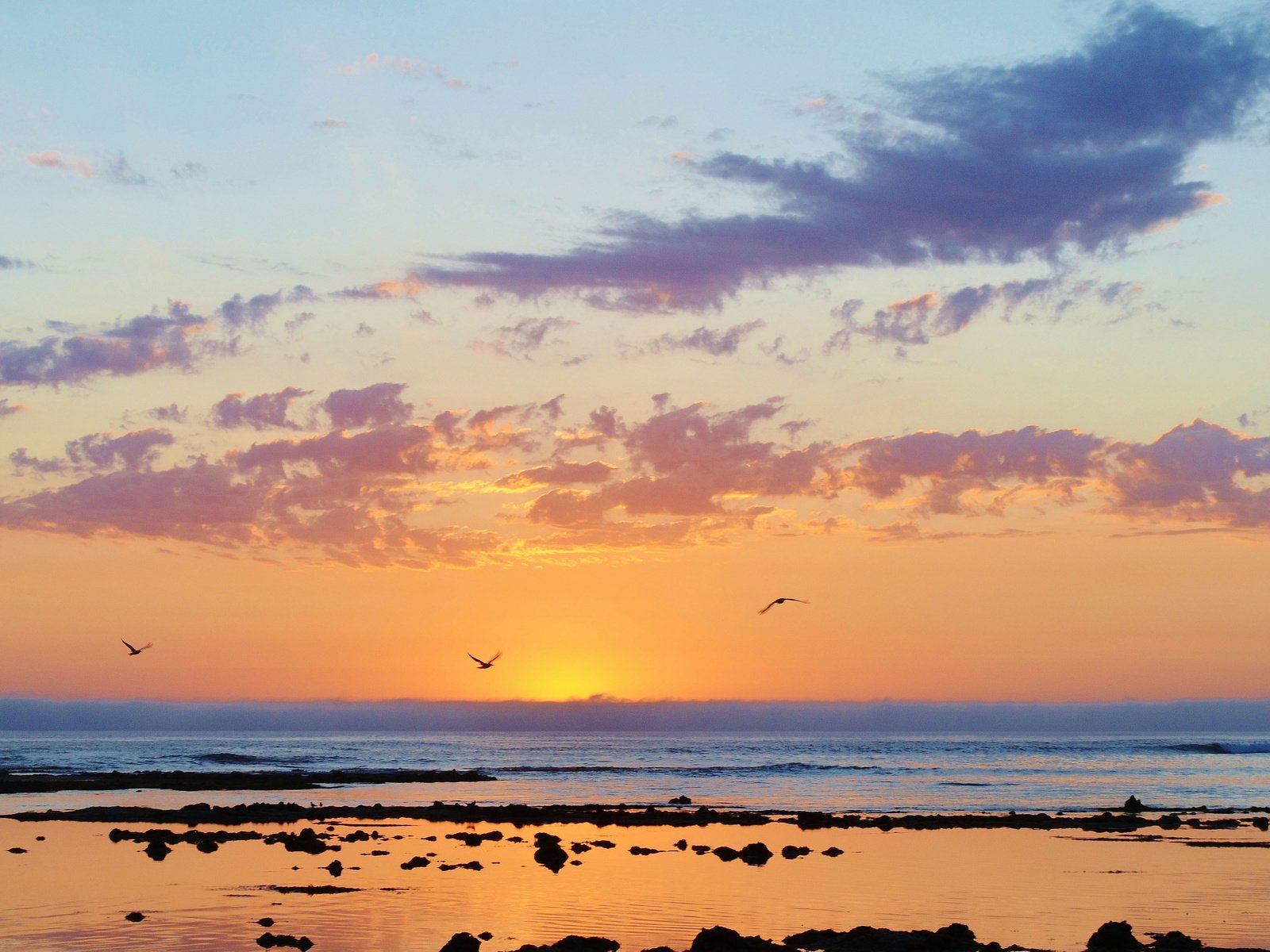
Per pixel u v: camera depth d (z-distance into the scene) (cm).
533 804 8281
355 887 3994
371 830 6053
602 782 11488
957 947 3059
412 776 11825
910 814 7562
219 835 5594
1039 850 5369
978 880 4338
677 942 3116
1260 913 3647
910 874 4466
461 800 8662
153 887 3966
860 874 4450
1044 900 3894
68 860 4644
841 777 12694
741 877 4347
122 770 13012
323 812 6962
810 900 3838
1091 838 5938
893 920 3497
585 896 3841
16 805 7700
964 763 16475
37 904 3619
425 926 3306
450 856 4906
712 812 7244
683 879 4262
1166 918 3562
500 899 3769
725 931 2984
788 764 16238
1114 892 4053
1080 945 3134
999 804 8531
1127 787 10738
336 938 3138
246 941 3086
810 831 6250
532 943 3073
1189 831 6288
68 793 8994
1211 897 3959
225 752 19112
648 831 6194
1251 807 8419
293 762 15925
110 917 3412
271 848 5091
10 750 19512
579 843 5466
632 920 3434
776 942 3123
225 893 3841
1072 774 13412
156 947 3006
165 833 5488
